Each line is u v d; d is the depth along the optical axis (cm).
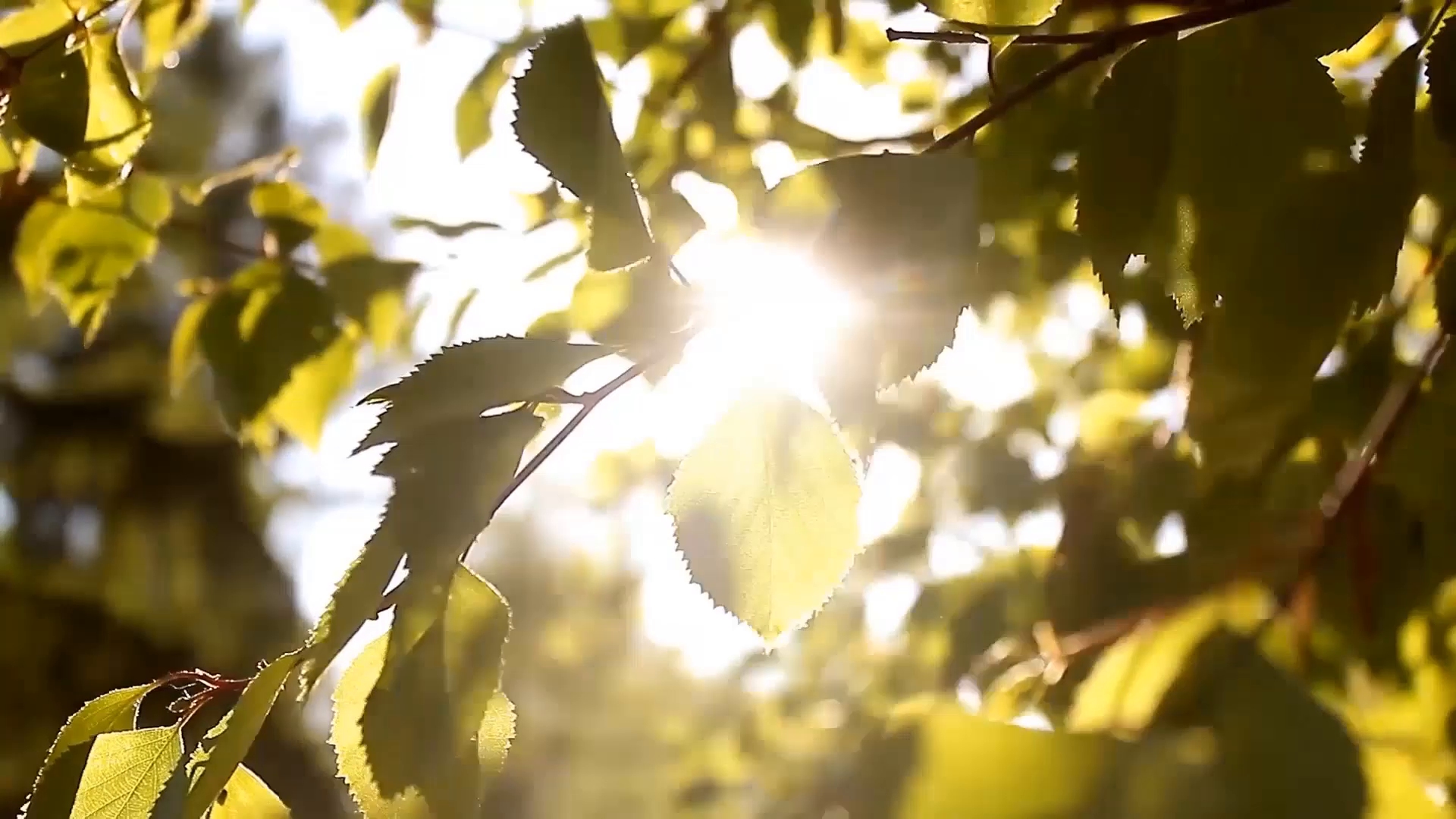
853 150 91
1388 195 58
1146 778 49
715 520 58
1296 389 60
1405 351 85
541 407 63
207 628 483
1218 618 52
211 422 470
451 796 57
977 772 50
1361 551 75
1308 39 58
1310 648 71
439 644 57
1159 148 59
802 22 92
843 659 165
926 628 122
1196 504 81
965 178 57
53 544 478
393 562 56
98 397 498
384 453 57
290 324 88
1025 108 74
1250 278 58
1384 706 79
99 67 77
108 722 61
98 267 86
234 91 450
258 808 62
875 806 50
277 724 270
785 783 140
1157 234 59
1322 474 80
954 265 57
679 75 101
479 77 95
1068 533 93
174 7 90
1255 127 58
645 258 60
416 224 94
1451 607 81
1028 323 125
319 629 56
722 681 190
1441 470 74
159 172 91
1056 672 67
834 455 58
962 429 136
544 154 60
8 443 491
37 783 60
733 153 97
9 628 438
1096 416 109
